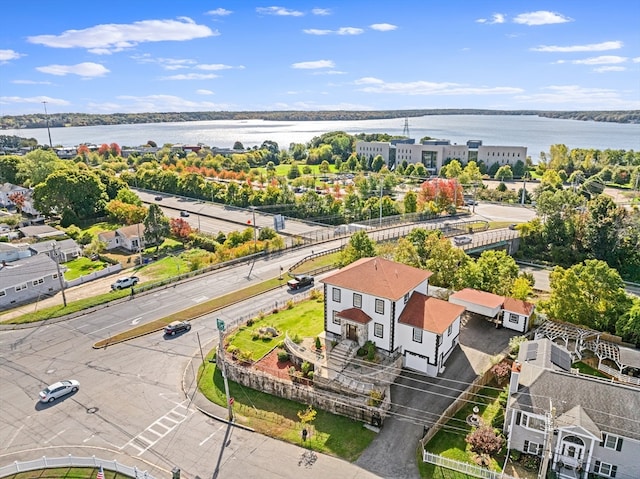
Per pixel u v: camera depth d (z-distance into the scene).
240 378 49.12
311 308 64.06
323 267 82.19
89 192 126.81
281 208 129.75
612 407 37.38
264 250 92.69
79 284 79.81
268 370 49.06
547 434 34.56
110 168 198.25
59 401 46.25
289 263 86.44
